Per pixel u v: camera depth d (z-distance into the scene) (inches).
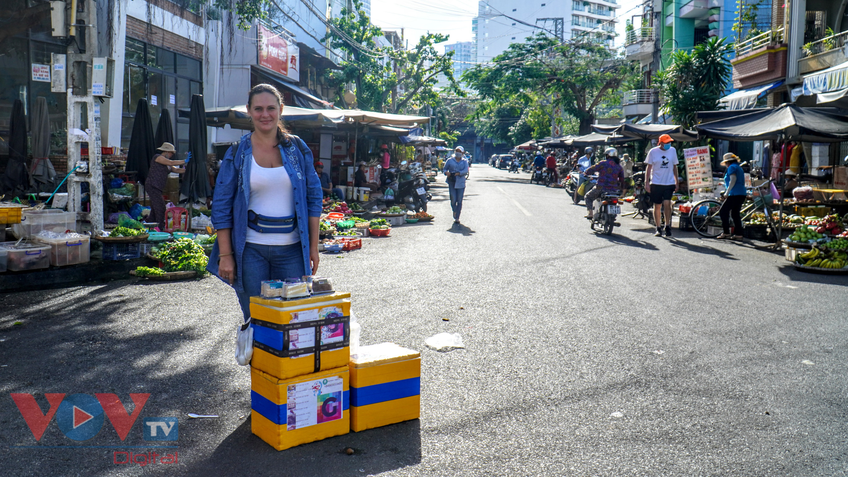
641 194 611.8
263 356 136.2
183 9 720.3
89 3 383.9
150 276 319.3
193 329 224.4
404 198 779.4
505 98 1831.9
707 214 518.0
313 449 133.2
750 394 166.1
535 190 1131.3
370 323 234.8
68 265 339.6
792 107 442.9
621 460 129.1
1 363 184.1
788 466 127.2
